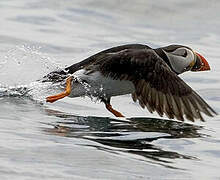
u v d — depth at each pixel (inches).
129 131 432.1
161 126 458.6
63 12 853.8
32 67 605.0
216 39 780.6
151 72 416.8
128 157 360.2
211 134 442.3
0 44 685.3
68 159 344.5
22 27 770.2
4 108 457.4
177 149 393.7
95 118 472.1
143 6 877.8
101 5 884.6
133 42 751.1
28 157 340.8
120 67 434.6
